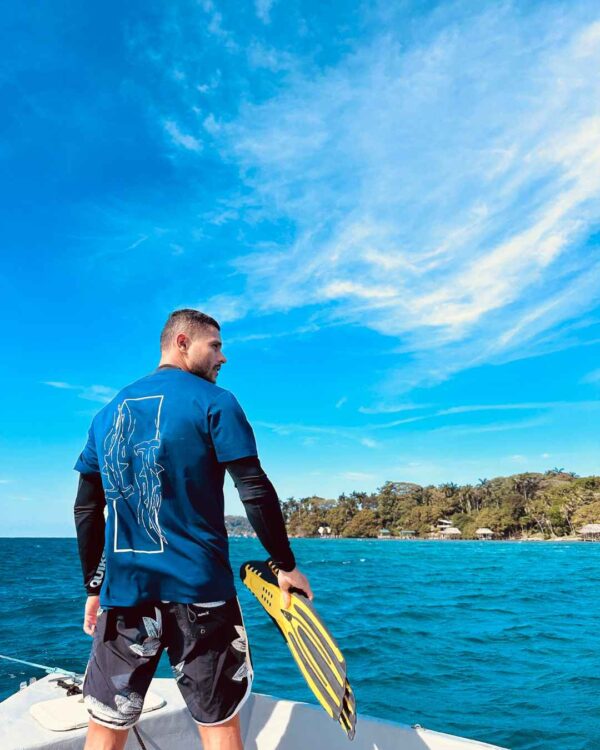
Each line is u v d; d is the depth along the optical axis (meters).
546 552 82.38
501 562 51.78
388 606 16.09
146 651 1.62
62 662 8.85
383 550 90.81
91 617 1.87
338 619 13.34
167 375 1.75
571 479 188.62
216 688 1.59
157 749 2.34
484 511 178.25
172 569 1.59
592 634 11.22
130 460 1.65
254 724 2.59
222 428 1.62
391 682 7.41
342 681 1.52
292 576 1.72
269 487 1.63
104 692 1.62
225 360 1.90
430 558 60.31
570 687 7.13
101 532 1.85
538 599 18.41
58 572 33.72
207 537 1.62
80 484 1.85
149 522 1.62
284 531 1.66
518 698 6.68
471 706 6.39
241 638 1.66
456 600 17.95
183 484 1.60
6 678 7.82
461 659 8.82
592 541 145.50
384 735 2.29
